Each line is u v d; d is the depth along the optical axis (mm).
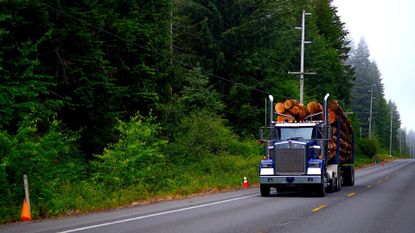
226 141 41594
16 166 19016
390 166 83812
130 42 30172
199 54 51781
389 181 41375
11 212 17250
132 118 28391
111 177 25234
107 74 29266
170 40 36375
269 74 53844
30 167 19375
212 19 51219
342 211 18922
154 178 26969
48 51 26312
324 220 16219
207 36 49875
